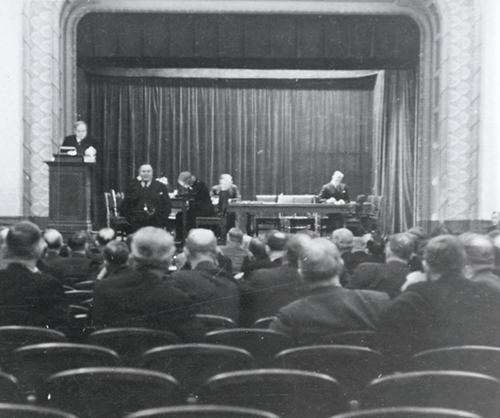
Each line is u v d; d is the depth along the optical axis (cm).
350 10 1127
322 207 1050
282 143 1550
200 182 886
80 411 251
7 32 941
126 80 1503
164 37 1121
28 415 204
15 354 266
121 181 1499
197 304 350
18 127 945
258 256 421
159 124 1523
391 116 1444
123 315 323
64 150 742
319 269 307
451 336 300
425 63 1127
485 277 333
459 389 242
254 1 1119
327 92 1536
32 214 980
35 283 339
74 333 345
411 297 306
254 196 1552
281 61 1164
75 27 1084
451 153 1060
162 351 263
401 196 1398
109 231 489
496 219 932
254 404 238
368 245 474
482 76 1048
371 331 299
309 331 300
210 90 1538
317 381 236
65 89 1070
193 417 200
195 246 365
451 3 1049
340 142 1532
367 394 244
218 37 1127
